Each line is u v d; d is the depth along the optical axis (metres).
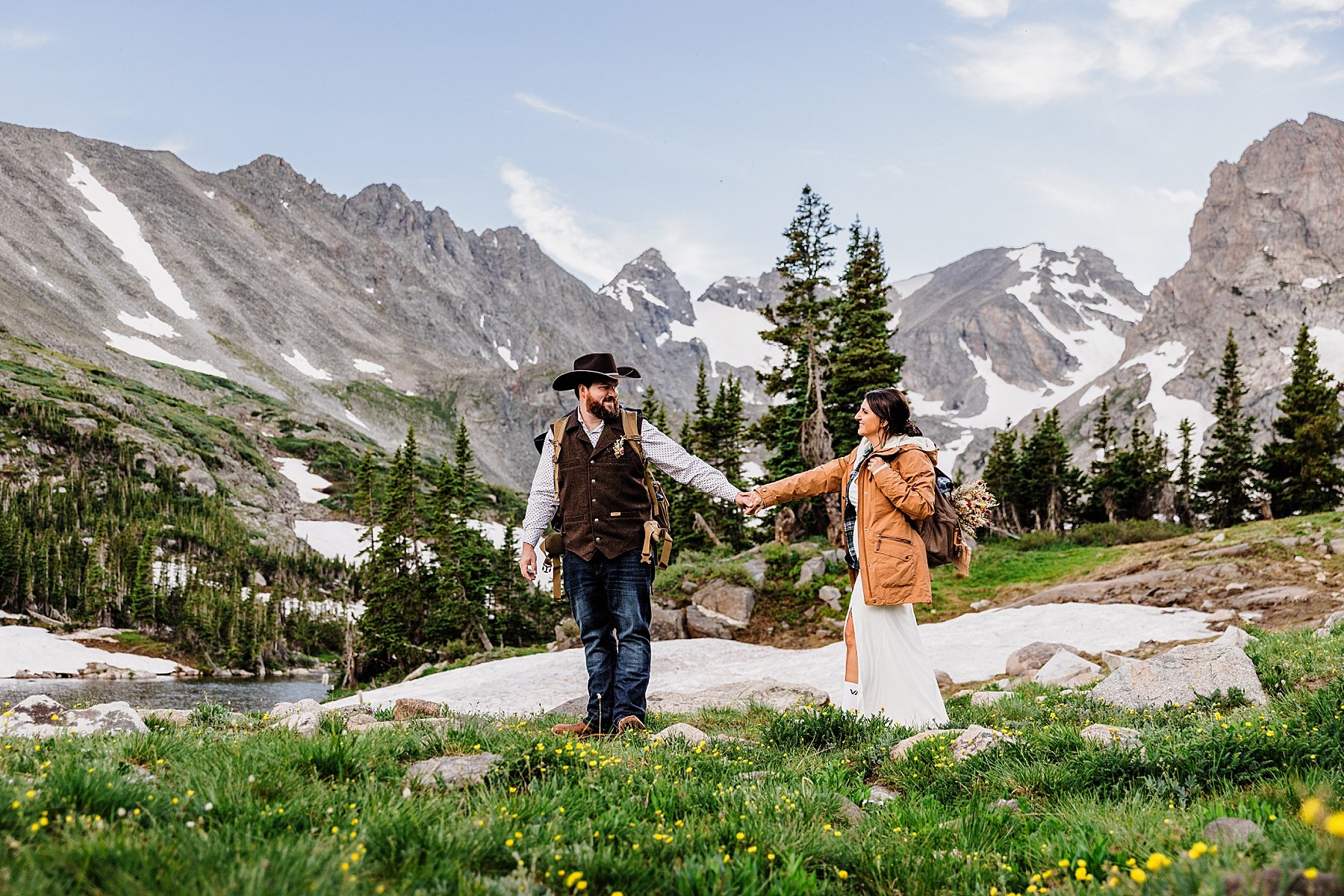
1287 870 2.26
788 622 24.62
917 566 6.42
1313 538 21.95
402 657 51.84
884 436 6.64
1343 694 5.19
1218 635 15.73
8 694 44.06
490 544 60.81
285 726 5.74
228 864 2.55
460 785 4.04
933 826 3.70
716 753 5.32
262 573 138.00
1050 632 17.95
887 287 38.66
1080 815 3.68
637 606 6.30
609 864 2.94
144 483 156.62
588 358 6.23
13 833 2.71
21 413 157.00
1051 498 74.88
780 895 2.87
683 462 6.43
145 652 92.69
